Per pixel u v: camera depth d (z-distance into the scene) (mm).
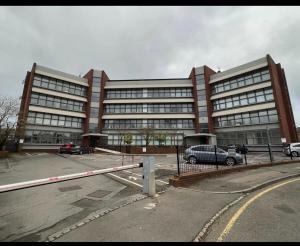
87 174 4805
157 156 25406
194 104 37500
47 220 4219
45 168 12188
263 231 3568
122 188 7125
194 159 13836
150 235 3424
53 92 33875
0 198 5824
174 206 4953
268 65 29375
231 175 9547
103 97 39312
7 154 21719
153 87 39125
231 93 33312
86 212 4707
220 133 34438
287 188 6953
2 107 24219
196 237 3359
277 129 27453
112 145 35750
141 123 37844
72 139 35406
